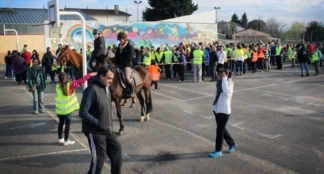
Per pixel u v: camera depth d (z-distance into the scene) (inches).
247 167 258.4
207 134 343.6
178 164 263.7
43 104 466.3
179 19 1315.2
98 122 203.5
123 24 1054.4
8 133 341.7
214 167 258.1
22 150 291.9
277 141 322.0
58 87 298.2
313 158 278.4
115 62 354.0
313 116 415.2
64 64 405.4
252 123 384.2
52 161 267.0
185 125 377.1
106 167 255.1
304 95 553.0
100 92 205.2
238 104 484.7
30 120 392.2
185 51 888.3
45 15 1753.2
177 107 470.0
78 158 273.6
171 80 761.0
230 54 868.6
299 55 794.8
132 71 355.3
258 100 514.6
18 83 712.4
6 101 507.2
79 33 991.6
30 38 1425.9
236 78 773.3
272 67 1025.5
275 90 603.5
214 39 1240.8
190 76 832.3
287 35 2615.7
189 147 302.8
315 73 816.9
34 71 415.5
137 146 304.3
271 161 271.4
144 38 1095.0
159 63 763.4
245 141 321.7
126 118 406.6
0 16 1676.9
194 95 561.3
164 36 1131.3
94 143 204.7
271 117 410.9
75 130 351.6
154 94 572.7
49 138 324.8
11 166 256.8
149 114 427.2
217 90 277.3
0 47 1370.6
